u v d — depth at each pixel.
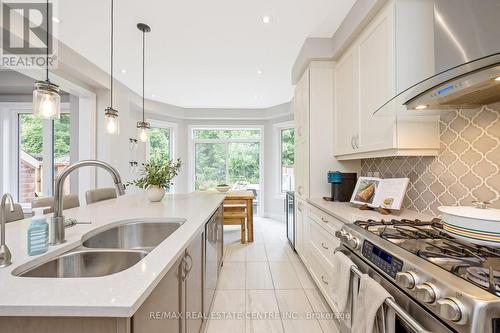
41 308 0.63
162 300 0.94
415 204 1.90
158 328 0.90
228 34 2.62
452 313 0.70
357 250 1.33
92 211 1.98
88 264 1.15
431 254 0.97
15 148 4.18
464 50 1.05
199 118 6.06
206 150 6.29
